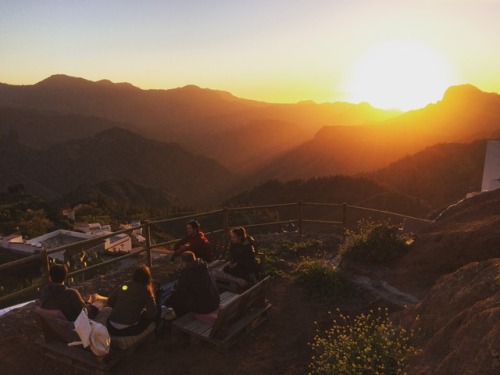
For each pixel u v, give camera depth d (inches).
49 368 212.1
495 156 687.7
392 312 261.9
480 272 198.5
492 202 314.5
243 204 5334.6
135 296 211.8
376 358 180.2
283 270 354.3
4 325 255.1
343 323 258.8
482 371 128.7
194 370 211.9
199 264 234.7
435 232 325.1
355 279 308.0
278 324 259.4
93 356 205.9
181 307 235.8
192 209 4520.2
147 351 225.6
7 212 2501.2
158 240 1843.0
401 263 307.7
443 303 203.0
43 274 269.3
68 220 2655.0
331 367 194.4
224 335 223.0
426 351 173.3
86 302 249.8
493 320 143.0
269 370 212.8
